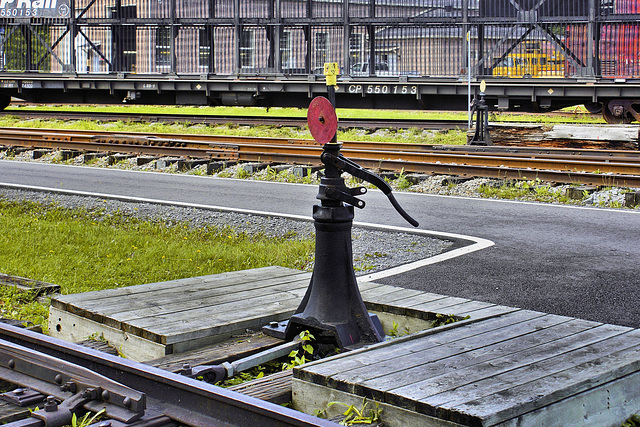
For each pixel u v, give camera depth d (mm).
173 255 7863
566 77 23328
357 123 24531
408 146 17469
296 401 3453
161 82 27172
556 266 7336
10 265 7230
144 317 4430
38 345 3852
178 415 3062
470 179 13227
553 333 4008
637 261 7551
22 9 29953
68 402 3080
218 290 5199
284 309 4719
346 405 3223
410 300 4898
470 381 3195
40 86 28406
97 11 33500
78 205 11266
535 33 24438
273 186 13422
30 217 10391
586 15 23969
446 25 25547
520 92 23078
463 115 36062
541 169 13227
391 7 27016
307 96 26656
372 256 7941
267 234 9227
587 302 5988
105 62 32938
